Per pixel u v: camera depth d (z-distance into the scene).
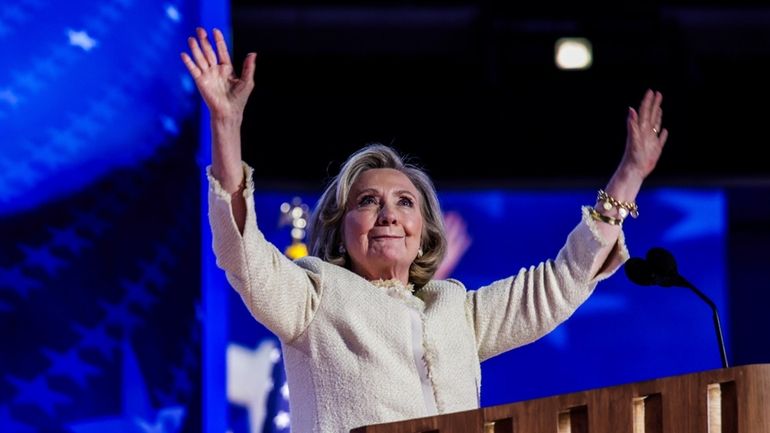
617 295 24.83
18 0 10.90
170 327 12.09
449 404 8.68
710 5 24.36
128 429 11.46
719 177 24.70
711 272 25.09
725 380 7.43
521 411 7.00
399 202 9.28
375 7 23.92
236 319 23.48
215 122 8.11
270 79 24.44
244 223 8.22
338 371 8.55
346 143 24.33
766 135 24.55
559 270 9.49
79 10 11.34
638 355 24.66
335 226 9.41
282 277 8.46
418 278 9.48
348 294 8.73
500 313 9.45
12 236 10.69
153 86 12.02
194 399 12.49
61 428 10.90
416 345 8.72
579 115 24.33
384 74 24.59
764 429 7.46
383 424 6.76
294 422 8.70
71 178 11.13
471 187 24.66
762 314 28.95
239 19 24.27
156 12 12.15
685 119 24.53
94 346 11.21
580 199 24.92
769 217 28.64
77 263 11.10
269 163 24.25
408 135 24.39
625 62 24.20
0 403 10.55
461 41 24.84
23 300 10.73
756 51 25.05
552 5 24.16
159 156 12.03
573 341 24.66
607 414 7.16
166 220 12.09
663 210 25.22
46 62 11.02
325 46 24.67
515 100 24.31
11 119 10.73
